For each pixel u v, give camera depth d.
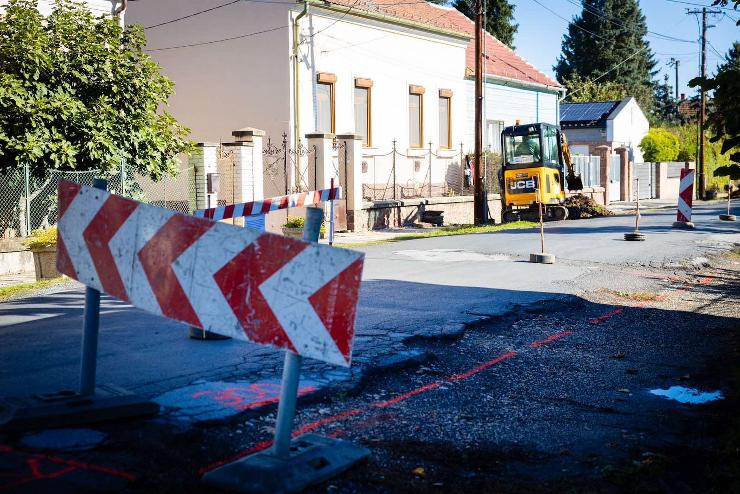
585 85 71.25
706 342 8.73
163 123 17.48
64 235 5.27
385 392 6.41
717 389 6.94
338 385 6.44
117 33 16.94
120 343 7.63
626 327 9.38
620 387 6.93
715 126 5.82
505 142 27.56
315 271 4.02
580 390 6.79
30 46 15.12
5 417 4.93
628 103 52.75
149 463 4.55
